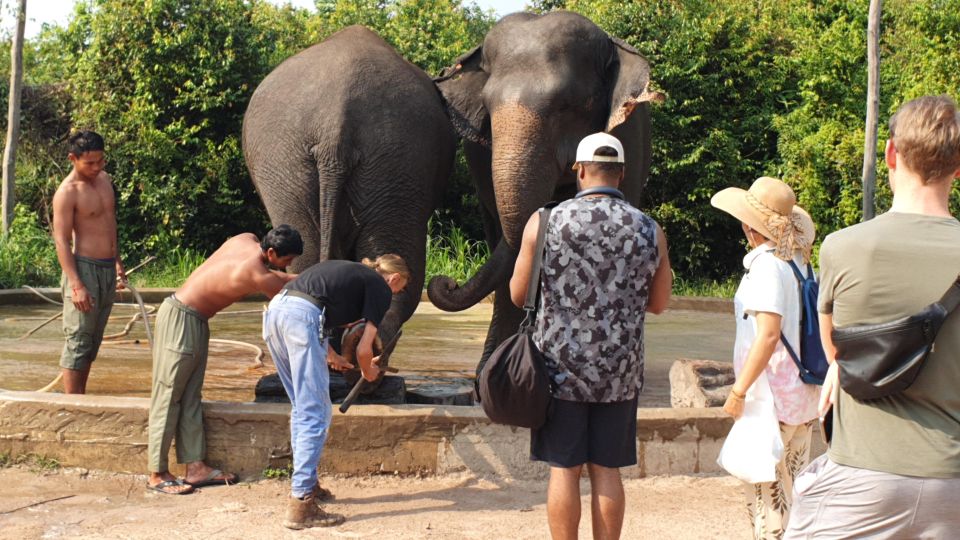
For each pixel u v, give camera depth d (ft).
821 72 58.08
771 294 12.53
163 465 16.61
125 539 14.20
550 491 12.67
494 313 24.14
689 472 18.06
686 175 58.23
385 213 19.81
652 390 24.70
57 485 16.71
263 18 68.49
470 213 62.95
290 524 14.84
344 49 20.65
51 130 63.52
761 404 12.91
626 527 15.28
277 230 16.17
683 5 58.59
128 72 58.80
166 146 56.59
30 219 53.67
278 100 20.26
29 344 30.32
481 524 15.25
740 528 15.33
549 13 22.39
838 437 9.29
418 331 35.94
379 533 14.73
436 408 17.72
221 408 17.35
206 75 56.95
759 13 67.05
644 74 21.26
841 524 9.14
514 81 21.21
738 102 59.57
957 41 53.36
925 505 8.75
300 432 14.97
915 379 8.73
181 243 58.34
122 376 25.07
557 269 12.39
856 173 54.29
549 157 20.97
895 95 56.70
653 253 12.50
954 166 8.98
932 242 8.87
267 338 15.43
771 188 13.00
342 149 19.35
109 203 20.27
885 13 65.51
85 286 19.76
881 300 8.89
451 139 22.16
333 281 15.30
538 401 12.25
